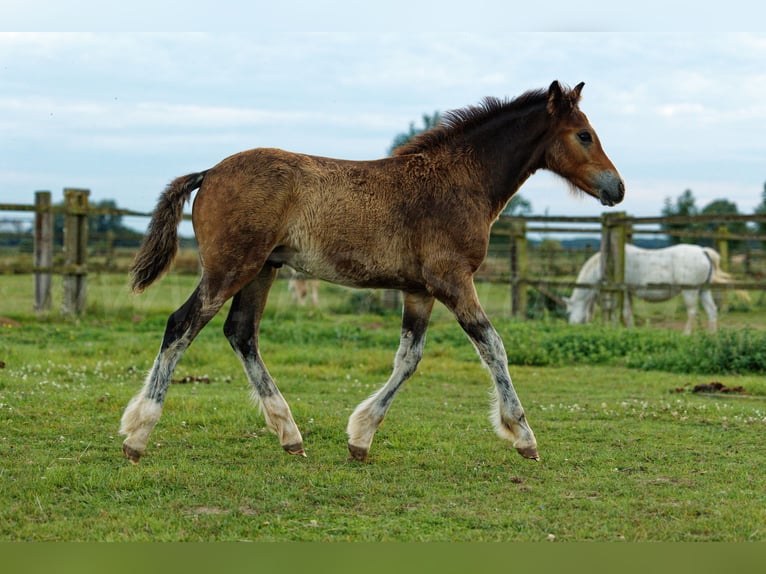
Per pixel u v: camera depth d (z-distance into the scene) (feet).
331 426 22.29
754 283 47.42
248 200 18.13
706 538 14.32
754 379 31.89
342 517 15.20
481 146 20.43
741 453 20.26
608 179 20.71
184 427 21.84
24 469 17.40
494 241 77.61
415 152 20.16
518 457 19.77
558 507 15.98
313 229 18.63
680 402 26.66
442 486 17.31
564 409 25.94
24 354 33.24
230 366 33.50
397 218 18.99
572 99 20.86
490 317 49.65
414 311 20.18
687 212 103.50
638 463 19.34
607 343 39.70
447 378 32.73
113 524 14.38
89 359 33.78
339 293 71.46
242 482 17.07
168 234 18.71
